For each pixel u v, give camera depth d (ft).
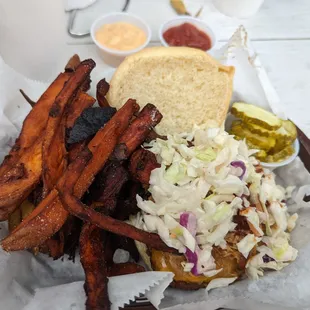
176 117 0.84
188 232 0.62
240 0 1.24
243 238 0.65
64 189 0.56
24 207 0.66
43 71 1.04
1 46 0.96
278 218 0.70
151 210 0.65
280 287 0.65
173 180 0.67
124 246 0.68
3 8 0.90
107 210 0.64
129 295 0.57
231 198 0.67
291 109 1.08
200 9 1.30
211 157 0.70
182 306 0.63
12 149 0.65
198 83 0.81
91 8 1.26
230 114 0.92
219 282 0.64
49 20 0.97
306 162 0.87
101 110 0.68
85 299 0.58
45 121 0.67
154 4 1.31
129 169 0.67
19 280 0.63
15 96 0.77
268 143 0.85
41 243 0.58
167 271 0.63
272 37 1.26
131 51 1.10
